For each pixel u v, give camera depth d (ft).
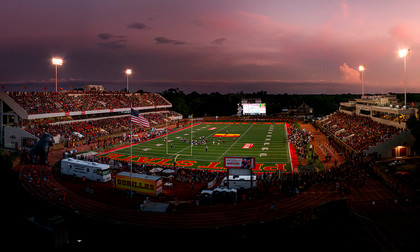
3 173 112.88
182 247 74.95
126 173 115.85
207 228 75.31
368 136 177.47
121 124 295.28
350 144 178.91
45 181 126.82
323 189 110.52
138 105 349.41
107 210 94.94
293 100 645.10
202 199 98.43
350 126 225.56
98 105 296.92
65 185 121.60
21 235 73.67
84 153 179.73
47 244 71.51
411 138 152.25
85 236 79.51
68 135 222.69
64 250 71.15
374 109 218.38
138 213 92.27
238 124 367.86
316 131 284.82
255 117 436.35
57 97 265.75
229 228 75.56
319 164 153.38
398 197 99.91
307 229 81.10
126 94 371.56
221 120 421.59
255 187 111.14
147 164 156.04
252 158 108.37
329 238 75.72
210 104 557.74
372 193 104.78
